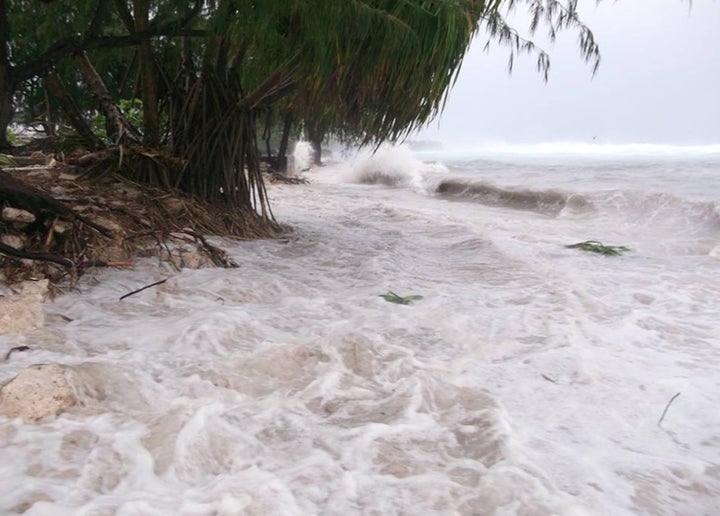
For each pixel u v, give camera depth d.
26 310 3.21
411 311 3.86
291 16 4.52
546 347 3.21
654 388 2.69
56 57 4.66
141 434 2.08
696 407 2.52
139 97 7.81
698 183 13.43
